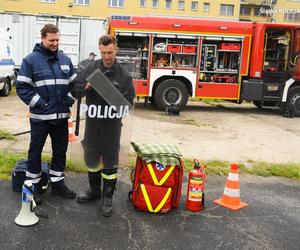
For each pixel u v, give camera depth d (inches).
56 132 183.0
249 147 327.3
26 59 168.7
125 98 168.7
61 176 188.4
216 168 248.4
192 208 183.2
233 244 153.6
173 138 341.7
